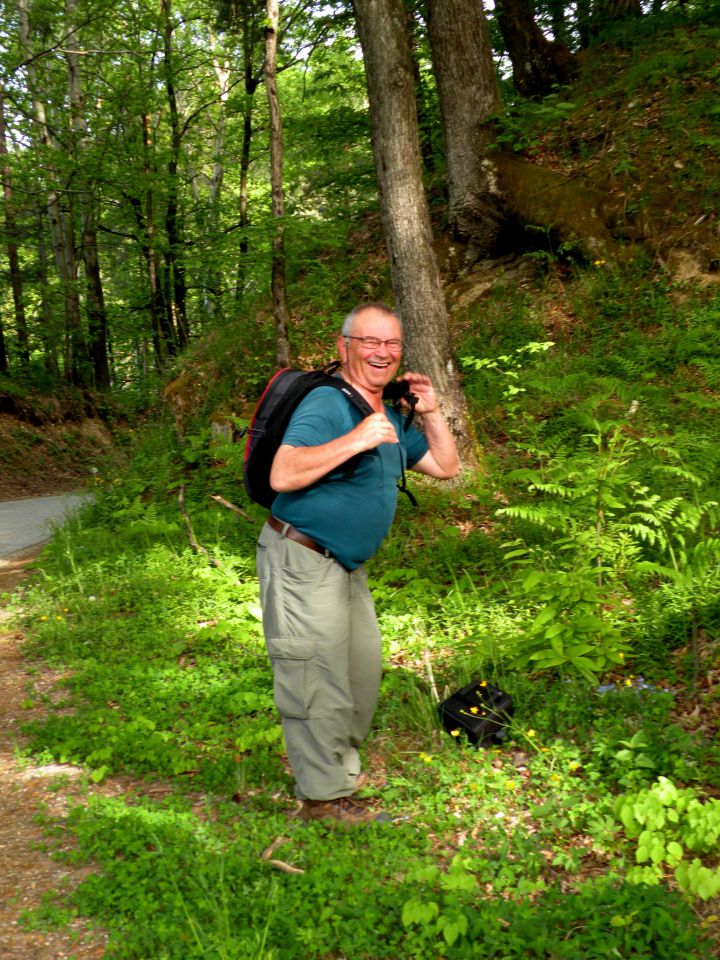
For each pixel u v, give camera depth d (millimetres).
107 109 21672
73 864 3035
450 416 7246
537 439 7176
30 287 25734
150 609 6129
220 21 19250
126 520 8930
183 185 22031
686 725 3689
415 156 7273
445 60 10688
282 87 23922
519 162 10539
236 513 8141
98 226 24922
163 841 3047
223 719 4266
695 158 9875
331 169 15469
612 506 5125
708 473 6039
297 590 3041
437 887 2736
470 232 10883
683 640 4379
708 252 9172
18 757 3955
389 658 4844
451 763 3627
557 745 3557
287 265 12031
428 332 7250
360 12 7297
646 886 2578
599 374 8406
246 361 11070
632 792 3209
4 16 23000
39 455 20625
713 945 2385
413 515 6961
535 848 2920
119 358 29562
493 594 5602
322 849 2949
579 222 9852
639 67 11383
